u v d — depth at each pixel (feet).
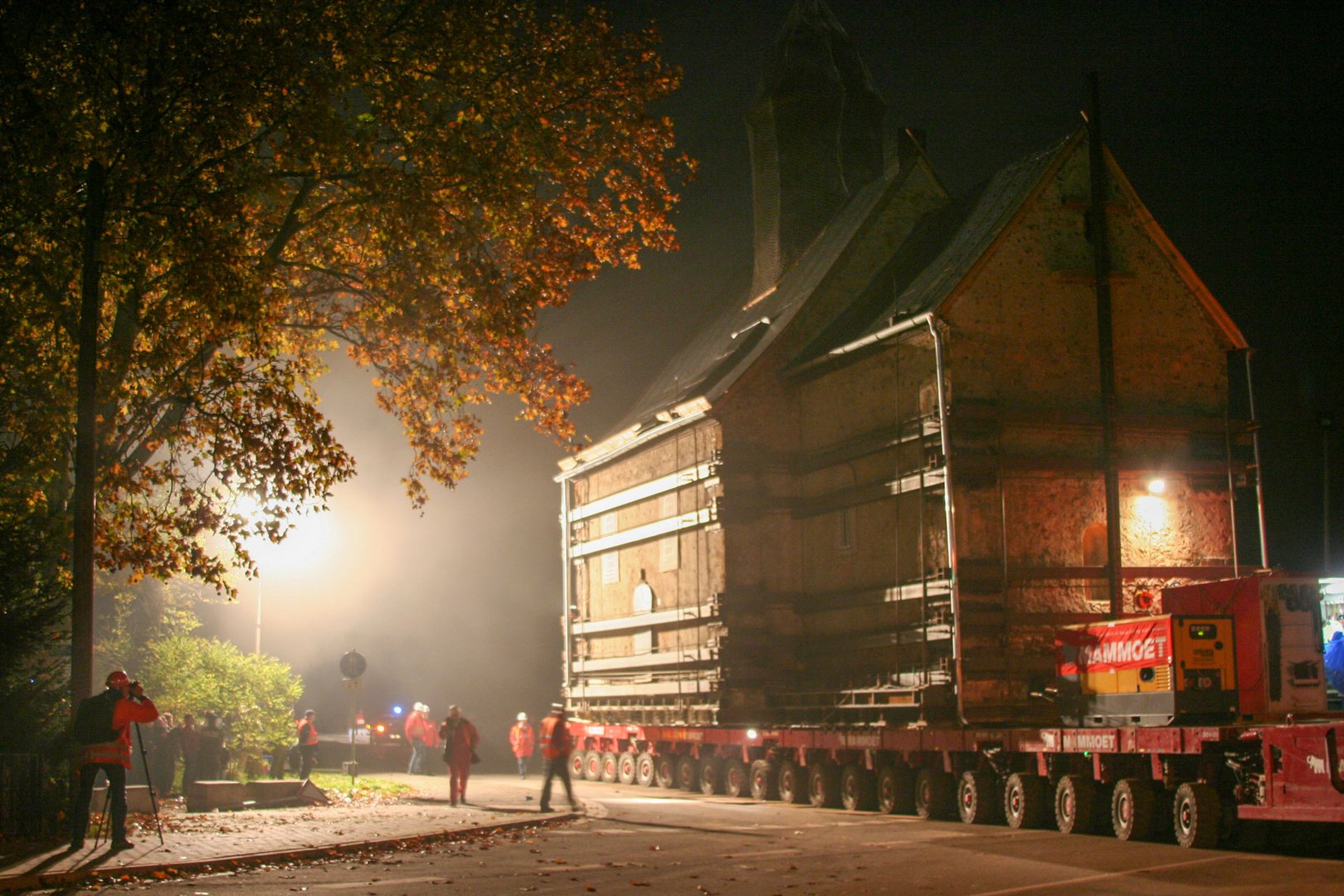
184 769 93.71
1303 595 61.67
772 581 103.45
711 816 78.48
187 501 63.52
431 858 54.85
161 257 64.54
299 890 44.37
